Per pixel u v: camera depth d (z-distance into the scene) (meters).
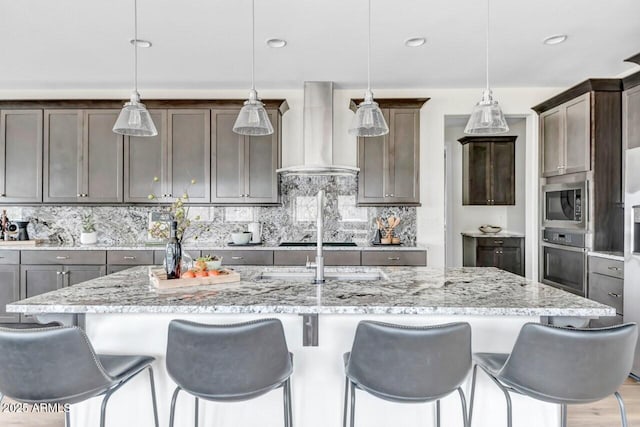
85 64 3.62
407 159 4.10
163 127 4.10
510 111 4.45
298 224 4.48
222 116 4.11
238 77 3.99
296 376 1.86
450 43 3.18
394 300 1.66
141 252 3.85
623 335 1.34
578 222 3.59
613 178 3.43
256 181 4.12
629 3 2.56
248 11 2.66
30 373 1.34
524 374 1.41
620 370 1.38
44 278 3.85
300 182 4.47
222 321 1.81
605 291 3.21
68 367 1.36
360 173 4.11
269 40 3.12
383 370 1.38
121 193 4.10
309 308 1.56
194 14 2.70
